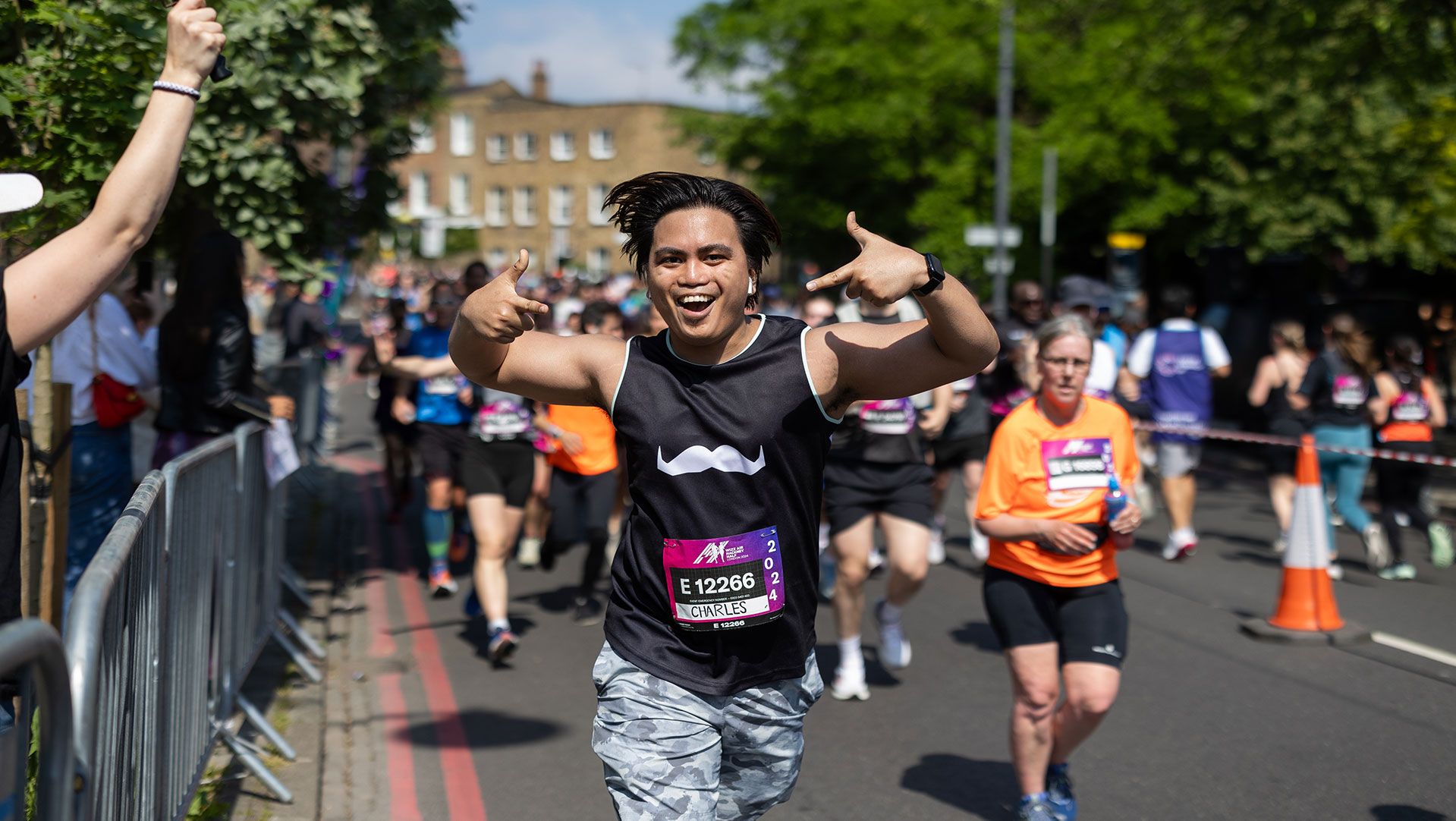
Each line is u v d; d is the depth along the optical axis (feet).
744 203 8.94
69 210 14.28
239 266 20.38
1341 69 48.14
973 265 84.58
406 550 33.19
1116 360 30.42
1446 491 44.32
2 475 7.59
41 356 15.35
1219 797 15.81
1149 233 87.81
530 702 20.25
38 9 13.75
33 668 6.03
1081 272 100.07
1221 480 49.34
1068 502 13.83
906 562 19.98
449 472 27.66
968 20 83.30
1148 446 39.65
